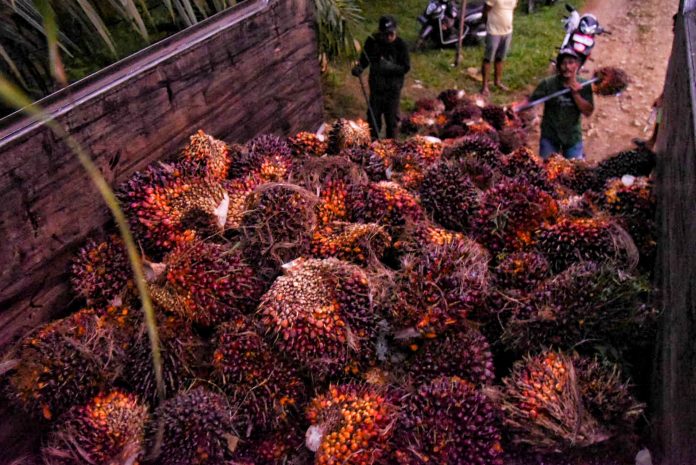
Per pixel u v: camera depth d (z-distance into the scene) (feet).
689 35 8.73
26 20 7.86
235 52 8.30
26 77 8.89
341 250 6.15
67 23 9.68
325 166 7.07
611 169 9.12
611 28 30.14
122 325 5.68
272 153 7.81
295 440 5.15
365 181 7.22
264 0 8.92
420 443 4.66
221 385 5.34
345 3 15.35
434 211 7.01
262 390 5.23
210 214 6.45
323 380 5.41
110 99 6.32
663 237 6.38
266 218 6.27
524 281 5.93
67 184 5.85
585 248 6.19
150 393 5.28
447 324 5.38
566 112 15.47
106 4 10.65
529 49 27.61
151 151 7.05
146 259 6.08
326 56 20.03
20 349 5.26
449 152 8.89
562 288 5.49
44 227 5.65
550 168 9.46
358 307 5.50
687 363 4.00
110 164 6.44
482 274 5.66
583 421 4.70
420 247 6.19
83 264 5.92
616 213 7.33
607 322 5.33
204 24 7.92
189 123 7.64
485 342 5.48
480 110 17.16
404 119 19.48
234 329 5.45
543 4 33.14
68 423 5.00
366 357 5.44
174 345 5.41
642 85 24.12
